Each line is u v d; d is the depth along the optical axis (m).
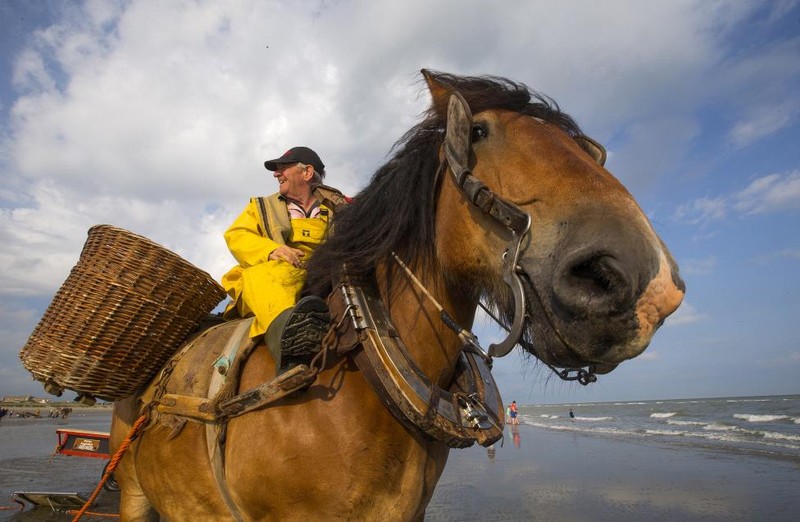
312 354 1.72
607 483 11.02
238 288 2.33
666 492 9.93
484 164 1.58
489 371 2.16
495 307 1.62
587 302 1.20
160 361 2.27
